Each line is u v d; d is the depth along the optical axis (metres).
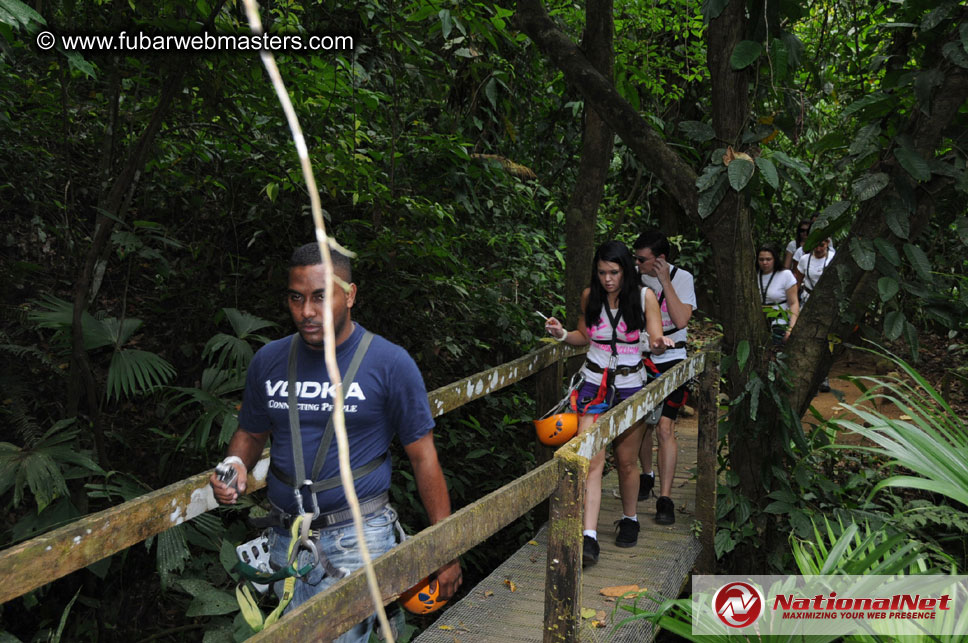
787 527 4.17
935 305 3.92
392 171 4.89
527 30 4.39
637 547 3.74
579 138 7.48
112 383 3.21
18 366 4.26
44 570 1.38
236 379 3.54
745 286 4.11
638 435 3.67
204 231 5.47
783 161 3.88
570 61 4.23
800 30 7.07
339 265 1.87
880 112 4.05
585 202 4.61
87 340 3.34
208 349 3.61
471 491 5.25
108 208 3.23
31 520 2.94
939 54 3.79
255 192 5.38
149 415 4.59
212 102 3.60
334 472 1.93
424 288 5.32
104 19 3.51
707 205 3.85
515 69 6.35
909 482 2.14
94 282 3.58
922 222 3.99
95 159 5.45
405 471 4.88
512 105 6.29
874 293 4.07
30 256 4.89
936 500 4.72
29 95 4.26
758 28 3.72
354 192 4.39
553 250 7.05
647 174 9.31
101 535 1.51
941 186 3.82
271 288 5.45
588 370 3.64
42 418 4.20
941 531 4.32
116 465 4.17
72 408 3.45
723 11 3.83
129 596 3.70
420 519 4.82
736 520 4.16
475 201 6.00
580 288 4.61
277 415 1.99
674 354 3.91
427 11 3.74
